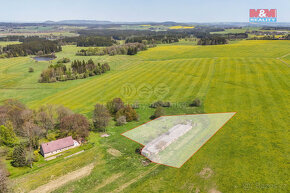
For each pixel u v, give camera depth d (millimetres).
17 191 35125
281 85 73688
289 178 33281
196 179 34750
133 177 36781
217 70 98125
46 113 60156
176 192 32469
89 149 47406
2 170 38438
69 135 52281
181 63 119562
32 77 126125
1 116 56344
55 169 40750
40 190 35188
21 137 53625
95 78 113750
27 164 42625
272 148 40938
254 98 65250
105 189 34531
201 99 68375
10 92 97438
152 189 33500
